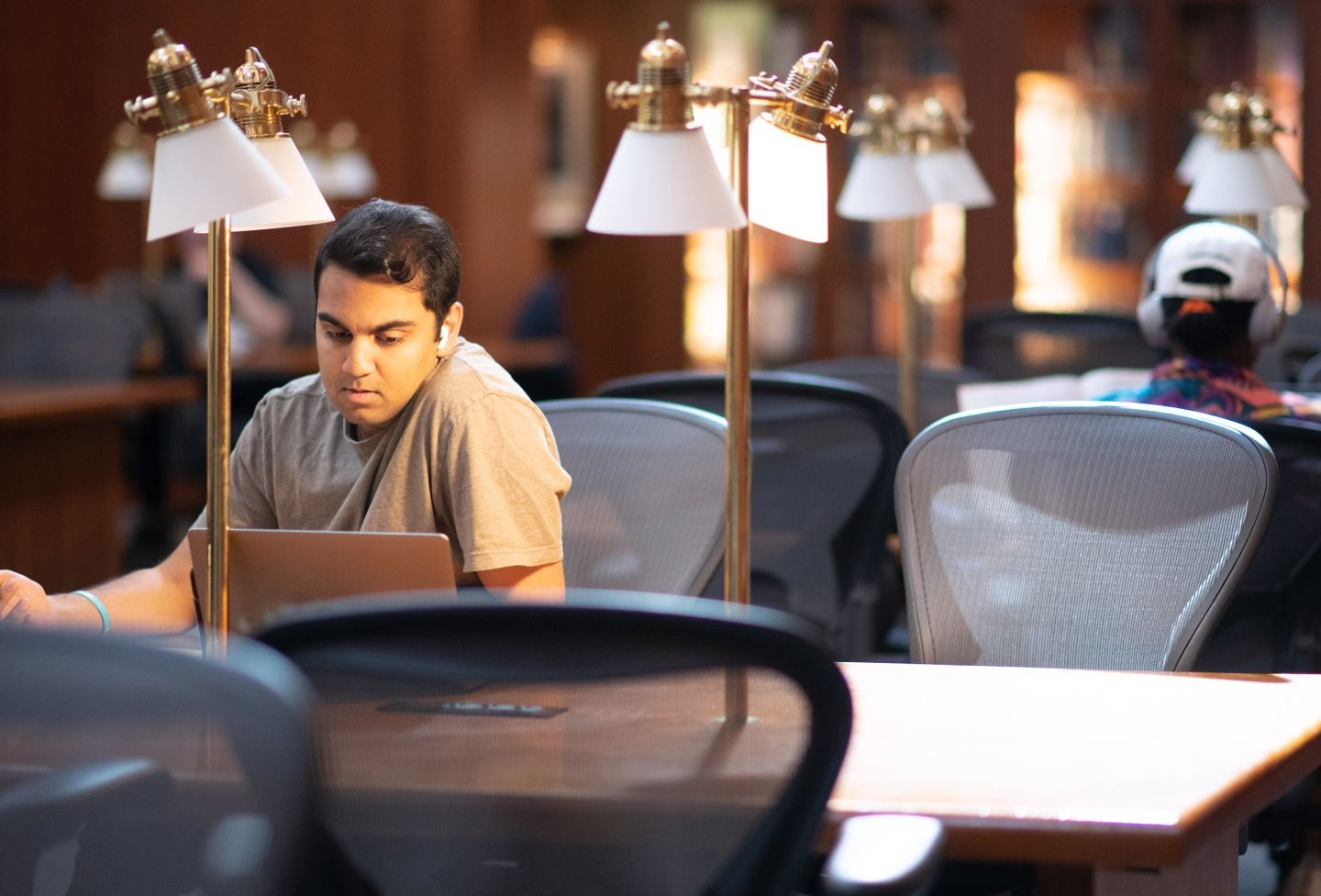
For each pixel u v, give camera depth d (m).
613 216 2.31
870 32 13.20
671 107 2.33
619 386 4.98
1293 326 8.43
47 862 1.75
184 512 12.83
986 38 12.82
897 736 2.39
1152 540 3.23
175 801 1.54
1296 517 3.73
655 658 1.66
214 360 2.57
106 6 13.78
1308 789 3.72
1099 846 2.03
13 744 1.55
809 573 4.98
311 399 3.14
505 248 14.09
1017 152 12.84
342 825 1.82
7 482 8.28
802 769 1.77
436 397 2.91
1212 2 12.47
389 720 1.75
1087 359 7.84
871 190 6.14
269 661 1.53
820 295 13.50
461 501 2.87
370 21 13.85
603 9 14.35
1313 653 3.78
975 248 12.99
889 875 1.85
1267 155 5.80
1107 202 12.79
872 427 4.81
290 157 2.82
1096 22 12.70
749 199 2.56
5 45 13.85
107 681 1.51
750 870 1.80
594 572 3.69
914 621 3.33
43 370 9.64
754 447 4.94
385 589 2.60
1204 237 4.07
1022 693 2.66
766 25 13.46
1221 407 4.00
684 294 14.04
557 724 1.84
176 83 2.33
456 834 1.83
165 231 2.32
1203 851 2.42
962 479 3.41
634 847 1.83
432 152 13.90
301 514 3.07
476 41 13.95
